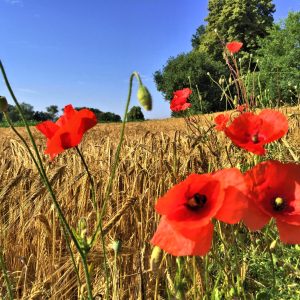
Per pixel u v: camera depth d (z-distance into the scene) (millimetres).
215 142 3953
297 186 1549
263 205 1522
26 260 3736
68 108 1917
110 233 3715
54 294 3182
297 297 2715
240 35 38844
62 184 4129
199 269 2422
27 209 3791
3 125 38156
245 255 2973
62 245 3758
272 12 40625
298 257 3211
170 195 1328
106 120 48062
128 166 4508
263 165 1550
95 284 3289
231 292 2680
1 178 4328
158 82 32844
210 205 1340
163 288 3332
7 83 1430
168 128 19516
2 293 3506
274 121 1785
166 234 1349
